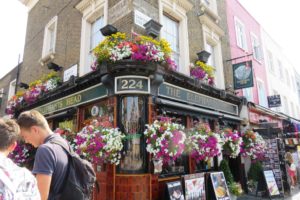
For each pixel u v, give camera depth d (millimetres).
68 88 6750
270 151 8867
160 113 5609
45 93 7906
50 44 9703
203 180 5992
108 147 4539
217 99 7914
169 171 5887
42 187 1851
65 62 8086
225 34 10188
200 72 7172
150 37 5422
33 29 11180
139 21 5902
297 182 11039
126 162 4973
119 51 5031
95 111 6121
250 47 12344
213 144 5617
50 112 7820
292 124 12555
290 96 17547
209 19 8703
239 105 9086
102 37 6934
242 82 8742
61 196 1985
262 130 9234
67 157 2133
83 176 2139
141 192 4855
